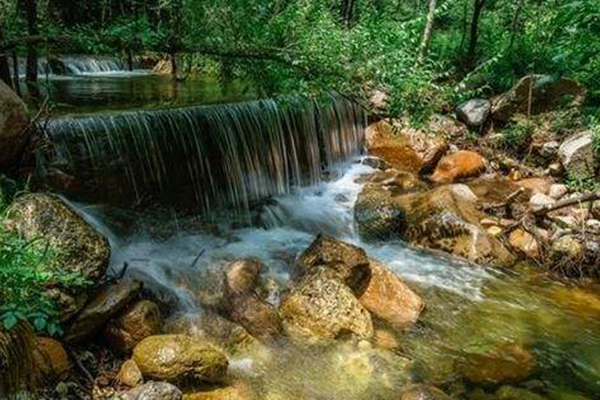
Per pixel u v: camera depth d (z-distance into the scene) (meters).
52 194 5.02
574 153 9.23
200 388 4.23
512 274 6.73
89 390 4.03
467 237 7.05
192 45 5.40
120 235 6.11
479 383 4.67
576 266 6.81
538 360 5.07
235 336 4.88
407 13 17.39
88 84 9.94
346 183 9.33
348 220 7.93
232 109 7.63
